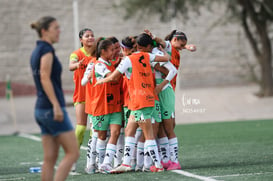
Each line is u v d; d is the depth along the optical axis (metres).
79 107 28.36
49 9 95.31
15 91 91.31
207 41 98.38
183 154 34.22
